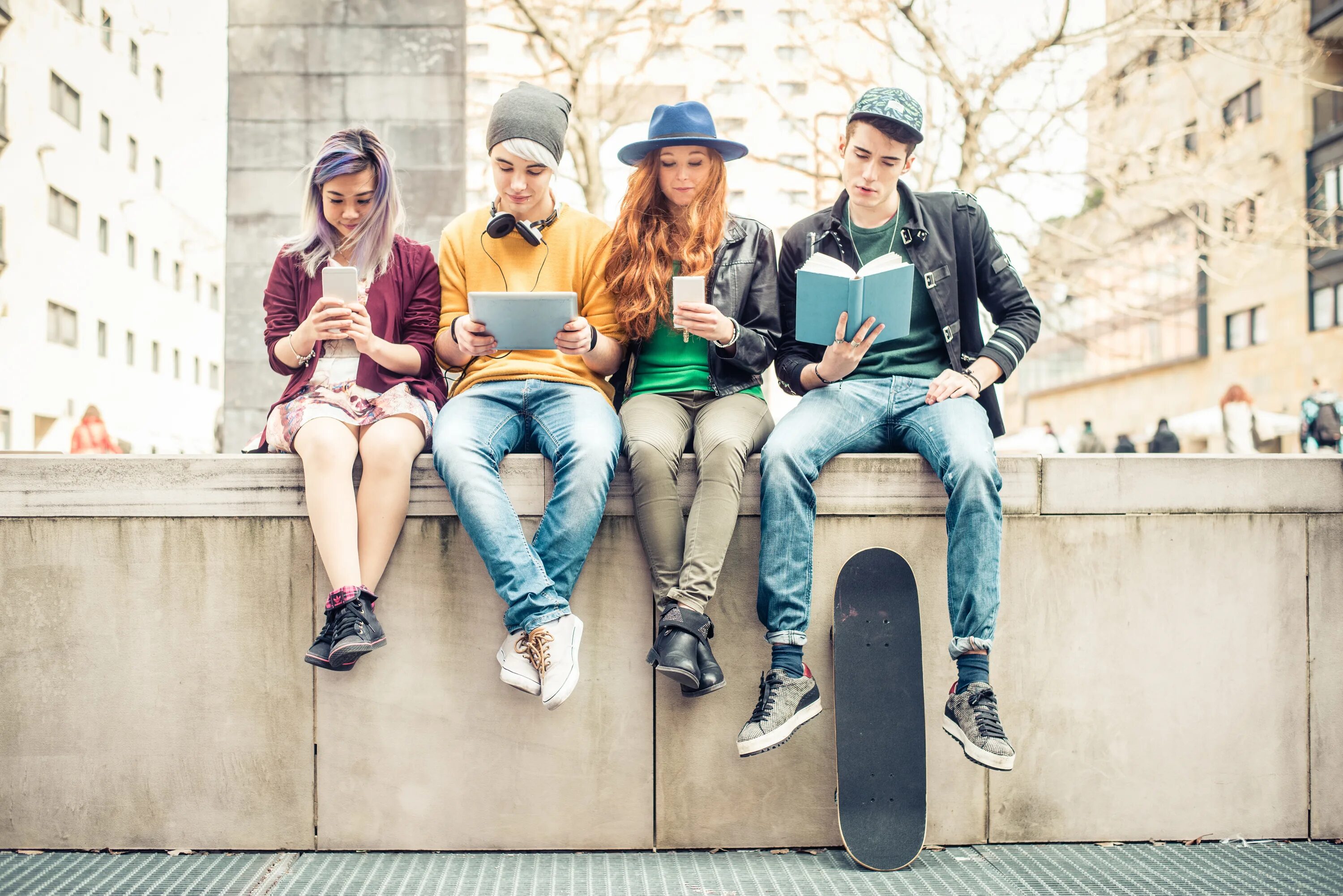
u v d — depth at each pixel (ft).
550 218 8.80
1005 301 9.02
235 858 7.86
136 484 7.98
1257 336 74.08
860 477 8.26
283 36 18.72
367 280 8.44
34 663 7.93
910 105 8.46
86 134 67.36
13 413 64.34
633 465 7.99
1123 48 31.50
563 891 7.20
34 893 7.05
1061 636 8.33
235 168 18.66
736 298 8.71
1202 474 8.41
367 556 7.88
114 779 7.95
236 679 7.99
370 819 8.02
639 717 8.13
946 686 8.27
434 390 8.56
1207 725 8.36
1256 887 7.28
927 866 7.76
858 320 7.86
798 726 7.59
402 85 18.83
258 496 8.02
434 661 8.05
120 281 78.18
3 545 7.94
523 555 7.56
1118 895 7.13
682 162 8.70
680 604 7.56
